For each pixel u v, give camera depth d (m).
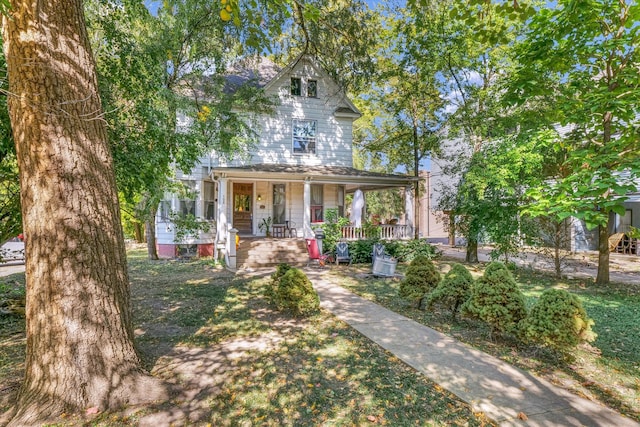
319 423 3.09
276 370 4.11
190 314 6.43
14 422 3.00
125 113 6.10
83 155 3.32
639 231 8.45
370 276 10.36
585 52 7.24
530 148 9.55
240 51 9.95
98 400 3.22
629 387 3.85
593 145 8.08
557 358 4.54
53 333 3.17
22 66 3.14
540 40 7.39
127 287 3.70
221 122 11.56
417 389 3.67
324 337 5.25
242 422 3.10
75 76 3.33
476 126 13.47
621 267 13.30
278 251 13.20
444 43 13.13
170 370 4.07
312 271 11.43
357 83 9.14
